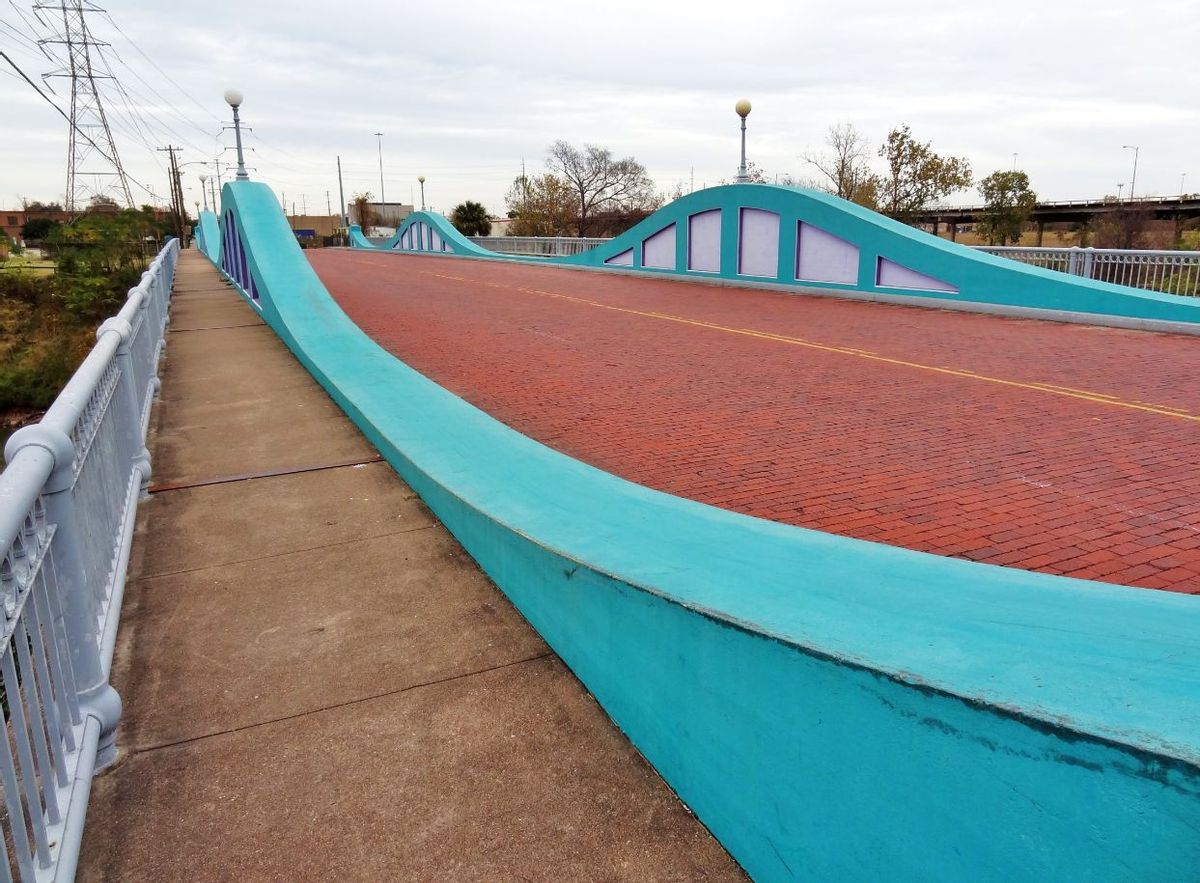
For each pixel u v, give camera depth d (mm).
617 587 2863
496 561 4047
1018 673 1787
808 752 2045
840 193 51781
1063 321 14281
